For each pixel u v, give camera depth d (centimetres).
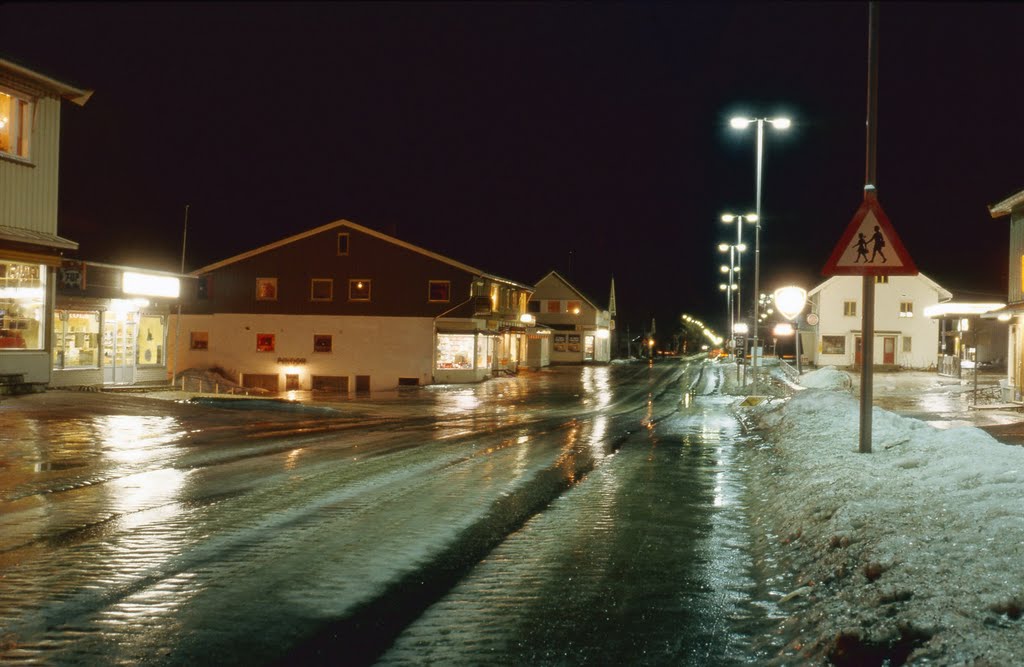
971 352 6344
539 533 788
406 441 1652
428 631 511
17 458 1267
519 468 1241
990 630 399
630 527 815
